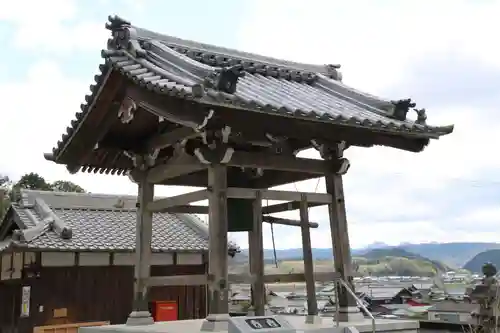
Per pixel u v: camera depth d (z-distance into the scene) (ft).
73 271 46.44
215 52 26.40
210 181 21.29
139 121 24.91
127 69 21.40
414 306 93.50
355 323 21.93
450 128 23.27
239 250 50.29
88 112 23.95
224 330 19.60
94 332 23.53
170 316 50.31
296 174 26.99
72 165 27.99
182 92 17.80
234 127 19.43
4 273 47.93
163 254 51.62
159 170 25.44
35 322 43.80
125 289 48.80
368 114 23.53
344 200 24.53
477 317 28.09
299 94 25.11
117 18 23.90
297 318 25.22
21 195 54.90
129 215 59.31
